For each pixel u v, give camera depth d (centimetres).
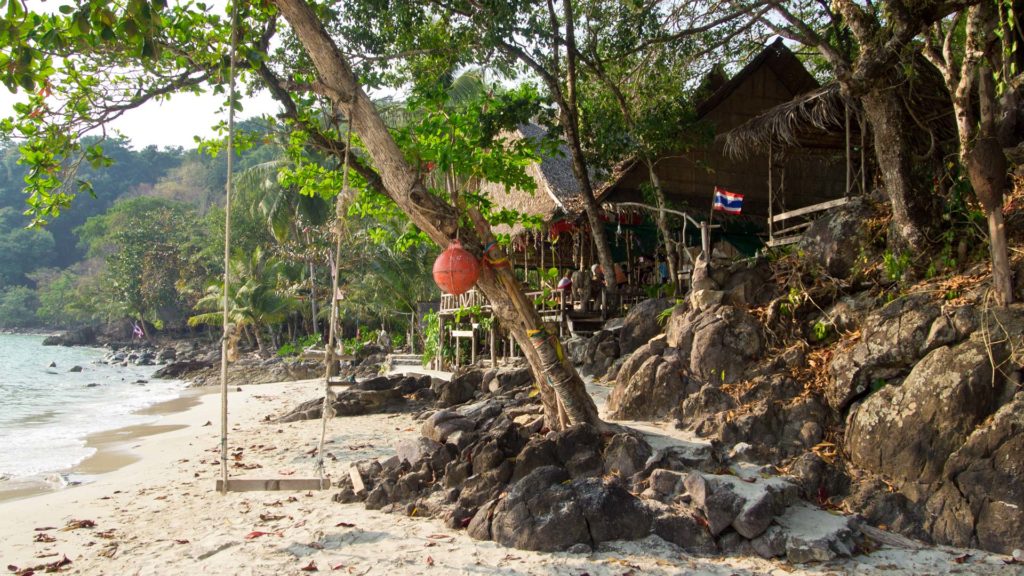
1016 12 888
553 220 1616
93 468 1188
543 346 759
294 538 659
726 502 627
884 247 932
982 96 765
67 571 601
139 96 790
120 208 6119
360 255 3494
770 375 838
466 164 796
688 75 1641
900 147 891
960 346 686
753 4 1319
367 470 836
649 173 1602
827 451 732
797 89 1677
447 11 1345
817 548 586
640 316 1184
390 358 2859
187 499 845
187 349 5097
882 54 851
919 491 652
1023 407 625
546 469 676
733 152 1299
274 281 4022
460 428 858
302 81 884
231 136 578
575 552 605
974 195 866
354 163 837
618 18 1450
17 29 585
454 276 691
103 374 3762
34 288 8562
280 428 1381
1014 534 588
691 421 833
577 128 1505
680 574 564
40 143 750
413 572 576
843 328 872
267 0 738
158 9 586
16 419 1914
